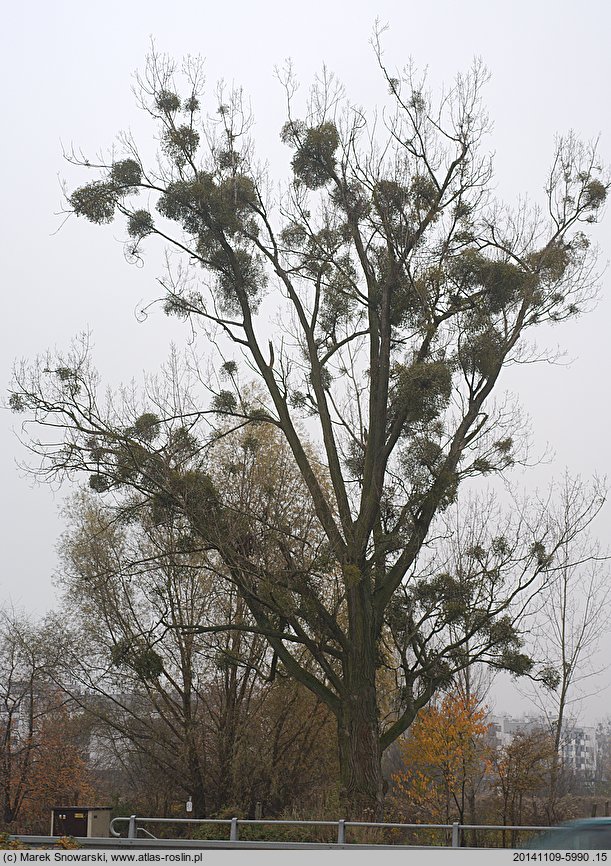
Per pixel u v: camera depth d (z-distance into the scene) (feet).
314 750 120.37
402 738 102.63
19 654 140.77
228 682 117.80
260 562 79.82
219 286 92.17
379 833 66.90
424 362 79.92
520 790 97.66
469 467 82.17
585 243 87.30
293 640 77.92
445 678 81.20
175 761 123.03
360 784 73.15
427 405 78.59
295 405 90.22
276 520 85.40
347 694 76.38
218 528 78.79
